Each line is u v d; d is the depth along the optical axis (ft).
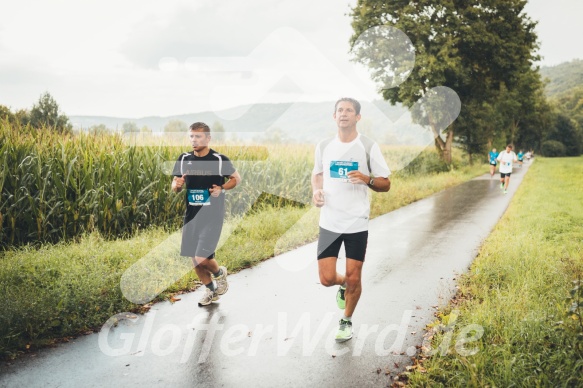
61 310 13.33
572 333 10.16
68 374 10.65
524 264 18.17
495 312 12.94
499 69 85.10
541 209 35.55
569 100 503.20
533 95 167.02
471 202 44.78
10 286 14.94
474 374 9.46
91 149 26.45
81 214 24.22
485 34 75.25
